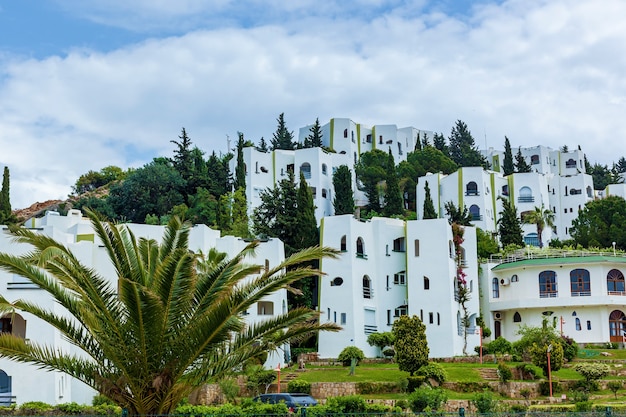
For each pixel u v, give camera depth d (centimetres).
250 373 5816
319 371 6619
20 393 4906
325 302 7962
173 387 2688
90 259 5831
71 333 2730
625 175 19200
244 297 2667
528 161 17212
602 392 5972
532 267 8669
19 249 5356
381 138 15262
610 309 8388
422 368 5906
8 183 10325
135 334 2636
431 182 13062
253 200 11956
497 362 7062
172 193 11494
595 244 10775
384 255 8431
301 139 16000
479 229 10619
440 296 7988
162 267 2580
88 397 5456
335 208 12019
